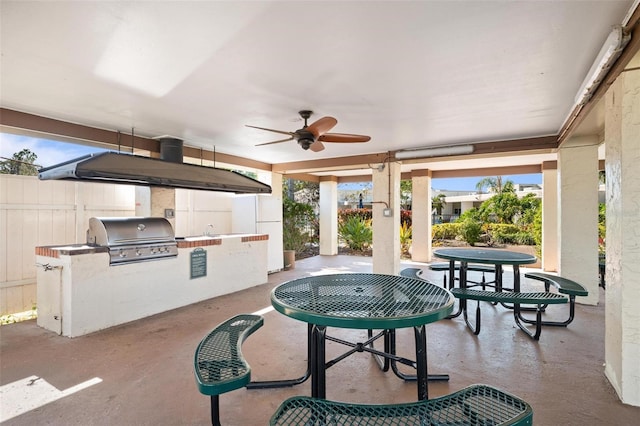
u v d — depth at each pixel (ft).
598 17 6.66
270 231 24.56
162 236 15.42
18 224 15.56
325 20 6.70
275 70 9.06
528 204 39.40
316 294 8.02
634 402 7.86
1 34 7.15
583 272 16.33
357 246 36.99
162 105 11.91
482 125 14.89
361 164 22.09
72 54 8.10
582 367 9.73
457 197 55.77
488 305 16.52
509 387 8.63
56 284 12.45
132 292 14.05
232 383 5.80
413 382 8.93
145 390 8.54
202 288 17.19
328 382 8.96
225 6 6.22
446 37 7.40
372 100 11.47
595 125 12.93
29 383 8.89
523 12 6.47
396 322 6.06
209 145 18.89
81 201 17.83
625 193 8.03
